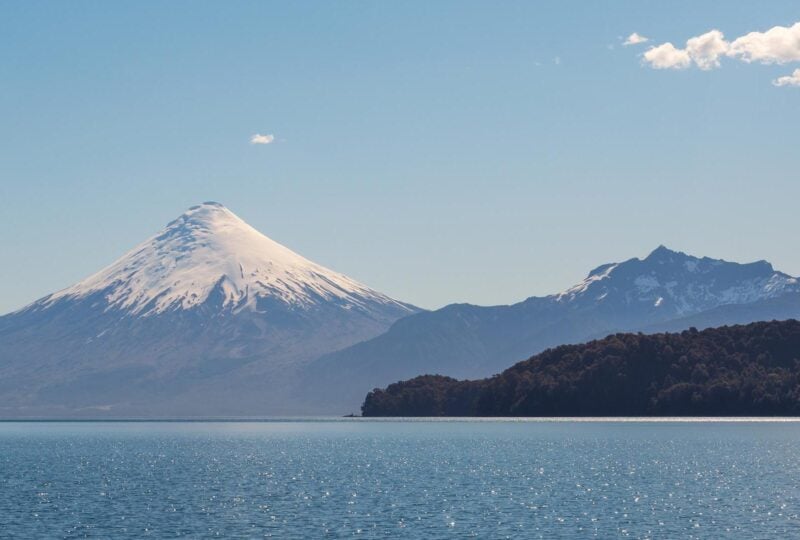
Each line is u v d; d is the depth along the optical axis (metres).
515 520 120.00
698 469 182.25
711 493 144.62
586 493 146.25
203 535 112.19
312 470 193.25
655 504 133.00
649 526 115.06
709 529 113.00
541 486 156.38
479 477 172.38
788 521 118.06
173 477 180.75
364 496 145.12
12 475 188.62
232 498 144.62
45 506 137.25
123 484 167.50
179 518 124.44
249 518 123.81
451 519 121.25
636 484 157.88
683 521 118.56
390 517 123.31
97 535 112.69
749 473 174.12
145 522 121.44
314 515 125.69
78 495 150.62
